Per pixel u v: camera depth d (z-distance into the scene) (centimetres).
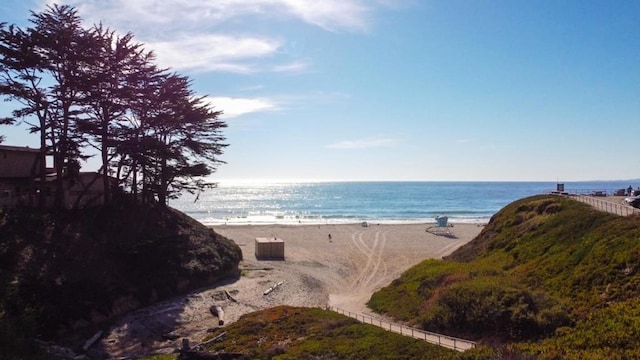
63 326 2989
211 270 4466
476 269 3375
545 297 2452
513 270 3200
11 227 3522
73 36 4031
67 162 4266
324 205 15975
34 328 2697
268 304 3972
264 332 2880
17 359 2347
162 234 4628
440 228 8288
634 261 2355
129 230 4369
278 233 7638
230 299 4003
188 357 2439
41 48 3912
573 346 1923
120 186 4862
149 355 2778
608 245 2672
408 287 3641
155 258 4109
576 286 2489
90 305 3244
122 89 4353
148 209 4875
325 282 4766
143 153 4462
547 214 3981
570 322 2195
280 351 2444
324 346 2425
